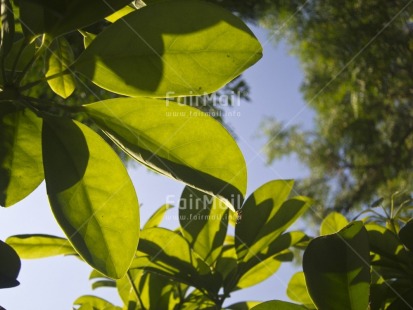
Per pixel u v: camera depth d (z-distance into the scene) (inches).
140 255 42.9
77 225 30.6
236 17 31.2
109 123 32.7
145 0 36.8
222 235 45.7
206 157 32.8
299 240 45.7
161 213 52.5
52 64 44.4
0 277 25.3
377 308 36.4
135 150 32.3
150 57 31.4
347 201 207.3
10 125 32.9
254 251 43.4
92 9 30.0
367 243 33.6
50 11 29.7
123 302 45.3
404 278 38.7
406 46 205.9
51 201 30.2
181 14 30.9
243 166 32.8
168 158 32.5
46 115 32.0
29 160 33.5
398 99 212.8
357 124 215.5
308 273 33.1
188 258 43.3
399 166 210.1
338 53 209.0
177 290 45.1
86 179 31.7
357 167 212.7
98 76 31.5
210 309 42.9
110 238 31.1
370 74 208.4
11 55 36.9
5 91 30.6
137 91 31.7
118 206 31.6
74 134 32.1
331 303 32.4
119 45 31.1
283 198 44.4
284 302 33.1
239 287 47.8
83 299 48.3
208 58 31.5
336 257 33.5
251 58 31.8
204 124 32.9
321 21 203.0
